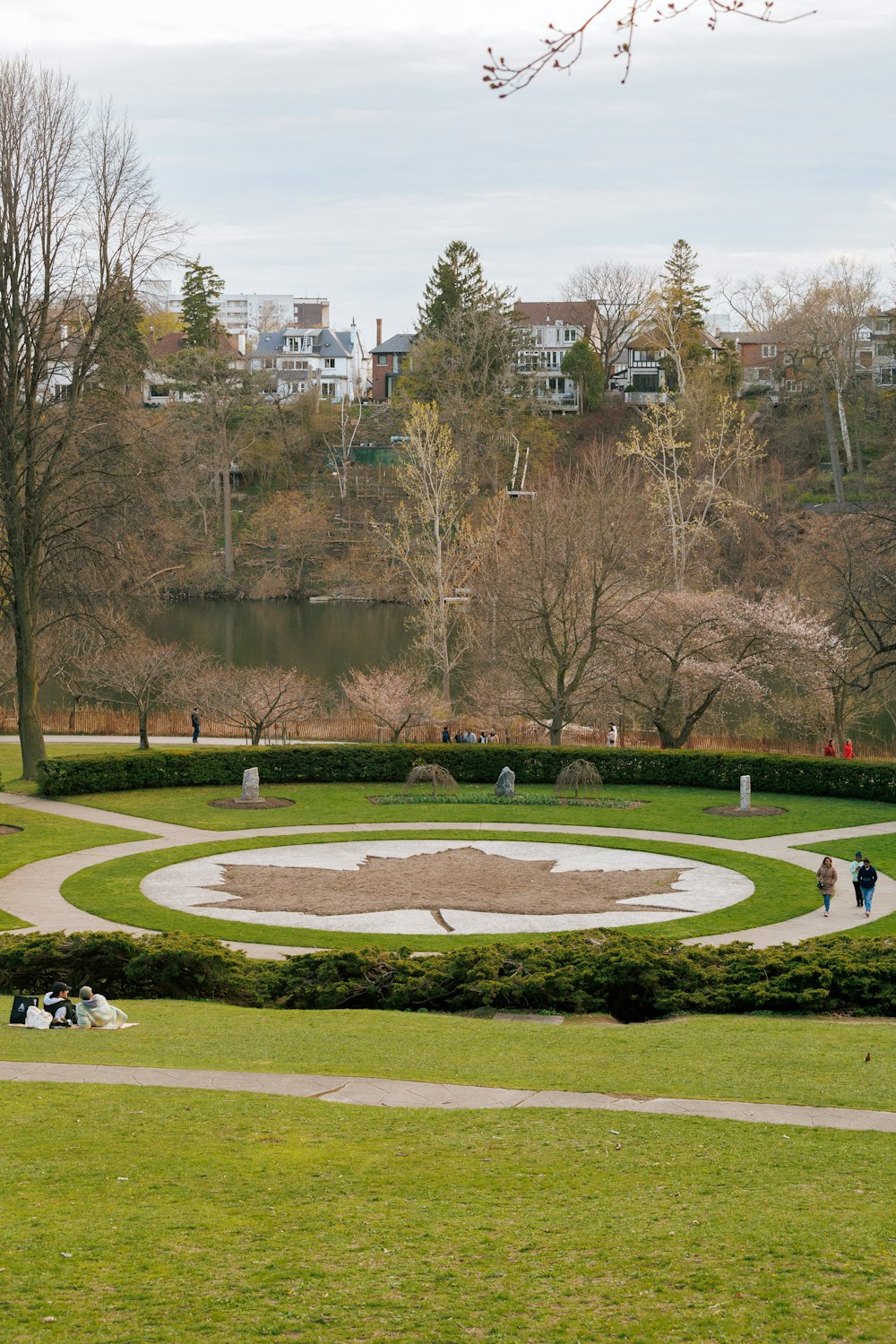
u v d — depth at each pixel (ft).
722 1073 56.39
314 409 433.07
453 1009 75.87
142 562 173.58
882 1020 71.15
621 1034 65.46
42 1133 45.50
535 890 107.14
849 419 352.08
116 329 156.04
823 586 211.20
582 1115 49.19
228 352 451.53
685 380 345.31
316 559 365.61
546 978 74.38
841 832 132.46
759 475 292.81
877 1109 50.26
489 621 207.62
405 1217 38.11
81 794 153.58
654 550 221.05
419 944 90.43
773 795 155.43
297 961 78.28
